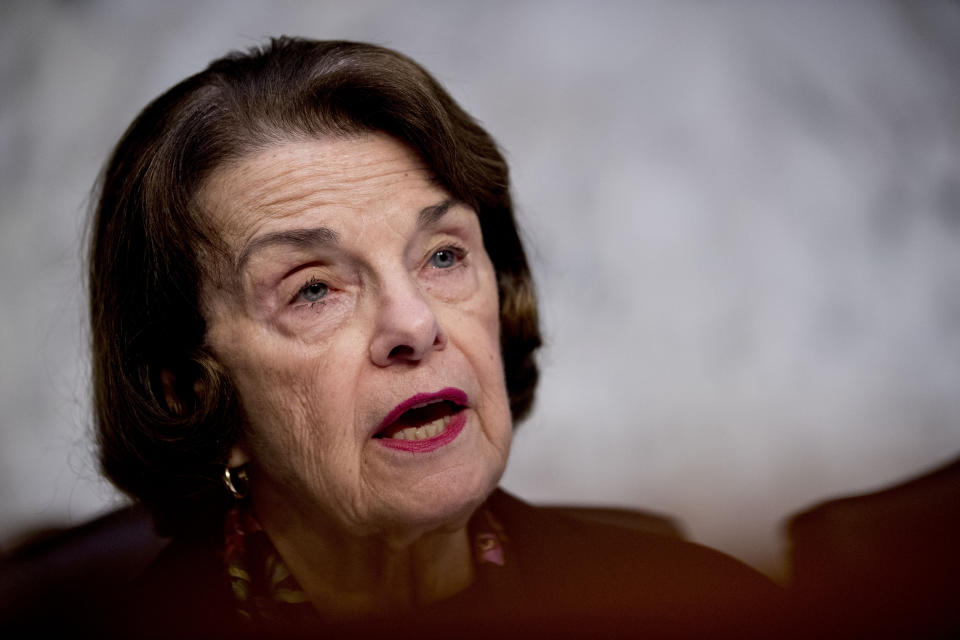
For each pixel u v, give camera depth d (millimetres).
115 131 9250
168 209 2225
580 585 2508
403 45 9953
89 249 2654
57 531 3148
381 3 10094
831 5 10492
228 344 2266
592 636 1143
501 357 2645
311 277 2172
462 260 2354
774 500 7633
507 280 2734
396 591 2420
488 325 2348
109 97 9438
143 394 2406
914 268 9219
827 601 1067
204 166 2184
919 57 10273
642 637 1130
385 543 2305
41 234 8602
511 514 2674
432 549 2367
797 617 1074
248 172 2160
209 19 9820
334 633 1157
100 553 3049
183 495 2516
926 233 9422
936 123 9906
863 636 1022
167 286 2281
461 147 2365
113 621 2100
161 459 2434
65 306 4992
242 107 2209
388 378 2143
